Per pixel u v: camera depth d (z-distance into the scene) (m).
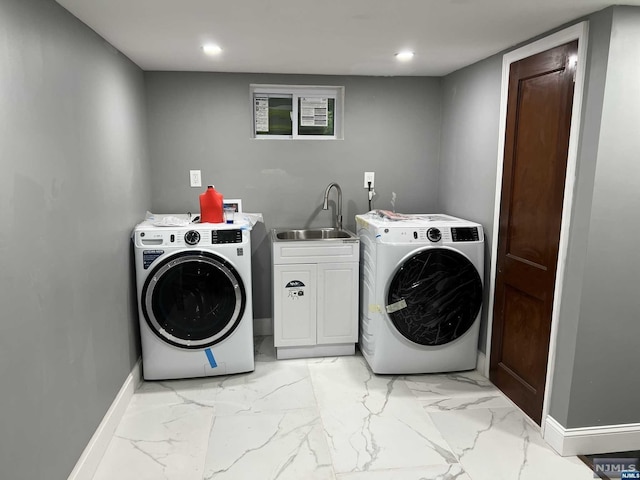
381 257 2.89
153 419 2.54
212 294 2.88
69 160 1.92
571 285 2.16
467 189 3.22
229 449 2.28
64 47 1.90
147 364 2.91
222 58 2.93
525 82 2.51
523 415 2.59
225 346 2.97
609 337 2.16
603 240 2.06
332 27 2.25
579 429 2.23
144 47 2.61
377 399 2.76
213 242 2.85
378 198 3.73
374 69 3.31
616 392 2.22
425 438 2.37
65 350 1.84
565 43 2.16
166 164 3.46
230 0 1.85
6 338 1.40
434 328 2.98
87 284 2.09
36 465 1.59
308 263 3.17
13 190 1.47
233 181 3.56
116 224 2.55
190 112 3.43
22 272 1.51
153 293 2.80
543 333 2.39
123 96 2.76
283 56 2.88
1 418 1.37
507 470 2.13
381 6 1.94
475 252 2.94
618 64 1.93
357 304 3.28
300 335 3.26
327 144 3.62
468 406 2.68
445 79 3.56
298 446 2.30
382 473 2.11
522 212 2.56
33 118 1.62
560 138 2.21
